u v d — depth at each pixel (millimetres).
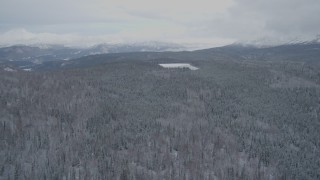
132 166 180000
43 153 183750
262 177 184125
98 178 166125
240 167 193875
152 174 173250
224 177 179625
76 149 190750
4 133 196000
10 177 158375
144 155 191250
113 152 191875
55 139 199625
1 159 172000
